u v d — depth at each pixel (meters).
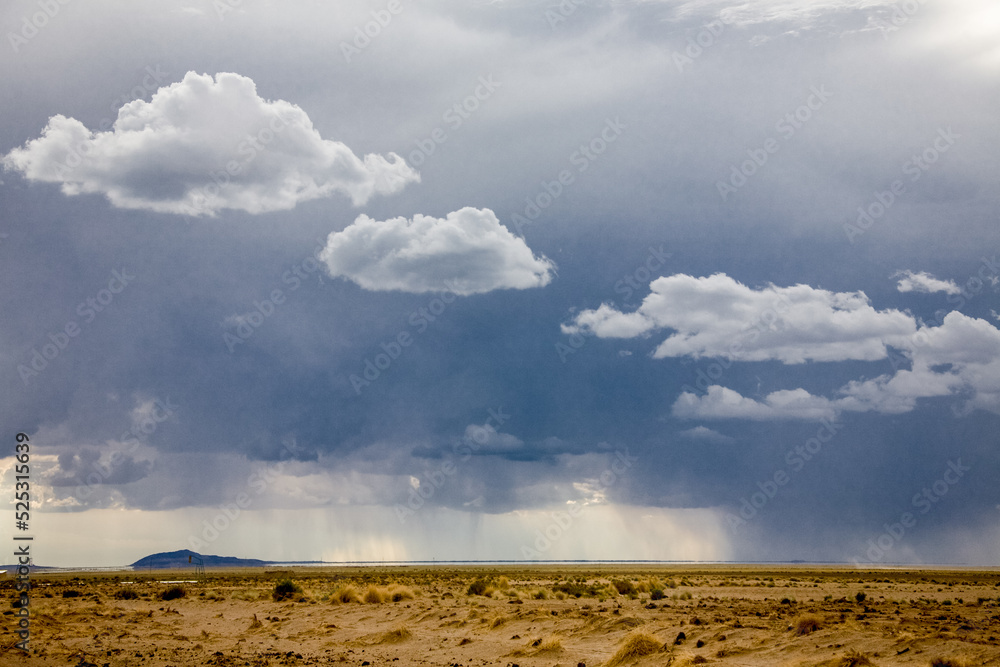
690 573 141.12
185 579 120.00
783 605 43.12
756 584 80.81
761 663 21.47
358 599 53.34
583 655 25.80
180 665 24.59
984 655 19.69
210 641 32.78
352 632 35.59
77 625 38.28
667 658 22.81
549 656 25.95
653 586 61.41
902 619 30.25
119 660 25.86
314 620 41.97
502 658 26.23
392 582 95.50
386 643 31.11
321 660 26.33
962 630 25.19
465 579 108.06
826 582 88.75
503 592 59.81
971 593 60.97
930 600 48.44
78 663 24.89
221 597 61.38
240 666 24.38
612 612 38.84
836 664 19.84
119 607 51.28
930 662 19.34
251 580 114.25
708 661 21.97
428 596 59.38
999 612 35.94
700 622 30.88
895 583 85.50
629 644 24.31
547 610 39.66
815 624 25.88
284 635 35.34
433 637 32.09
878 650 21.48
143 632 36.34
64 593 62.72
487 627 34.62
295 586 61.03
